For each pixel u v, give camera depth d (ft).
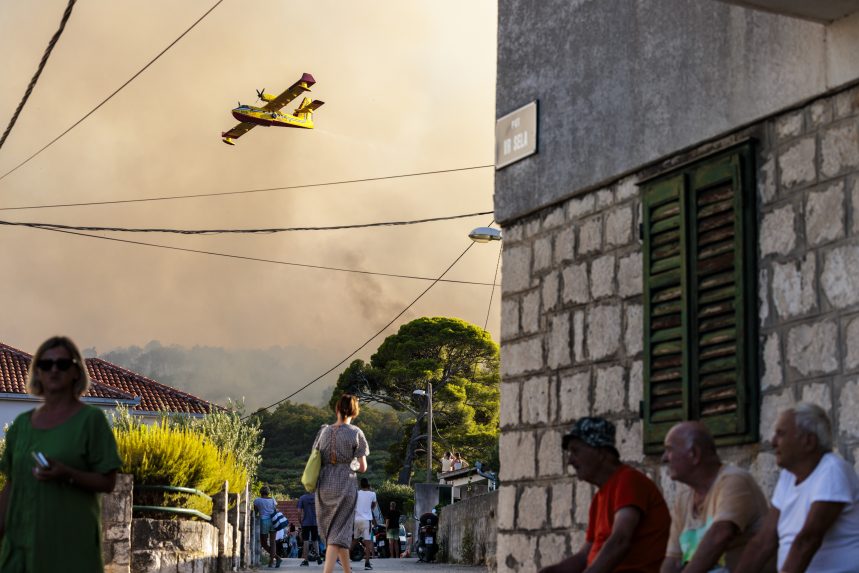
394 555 98.37
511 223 31.30
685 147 25.25
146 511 45.01
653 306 25.63
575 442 19.20
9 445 19.47
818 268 21.71
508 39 32.19
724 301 23.61
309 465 37.24
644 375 25.62
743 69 23.82
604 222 27.89
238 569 57.31
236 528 56.95
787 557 16.21
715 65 24.63
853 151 21.31
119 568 39.55
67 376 19.27
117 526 39.81
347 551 37.11
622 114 27.45
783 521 16.87
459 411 200.44
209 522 50.26
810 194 22.08
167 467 46.09
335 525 37.09
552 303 29.30
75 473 18.72
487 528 69.21
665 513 18.62
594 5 28.89
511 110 31.58
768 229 22.89
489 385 205.36
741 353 22.85
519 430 29.94
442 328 203.41
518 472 29.76
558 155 29.63
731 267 23.45
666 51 26.18
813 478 16.47
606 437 19.10
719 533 17.39
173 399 147.74
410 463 199.21
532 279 30.17
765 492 22.22
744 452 22.82
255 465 84.64
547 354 29.27
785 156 22.75
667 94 26.03
